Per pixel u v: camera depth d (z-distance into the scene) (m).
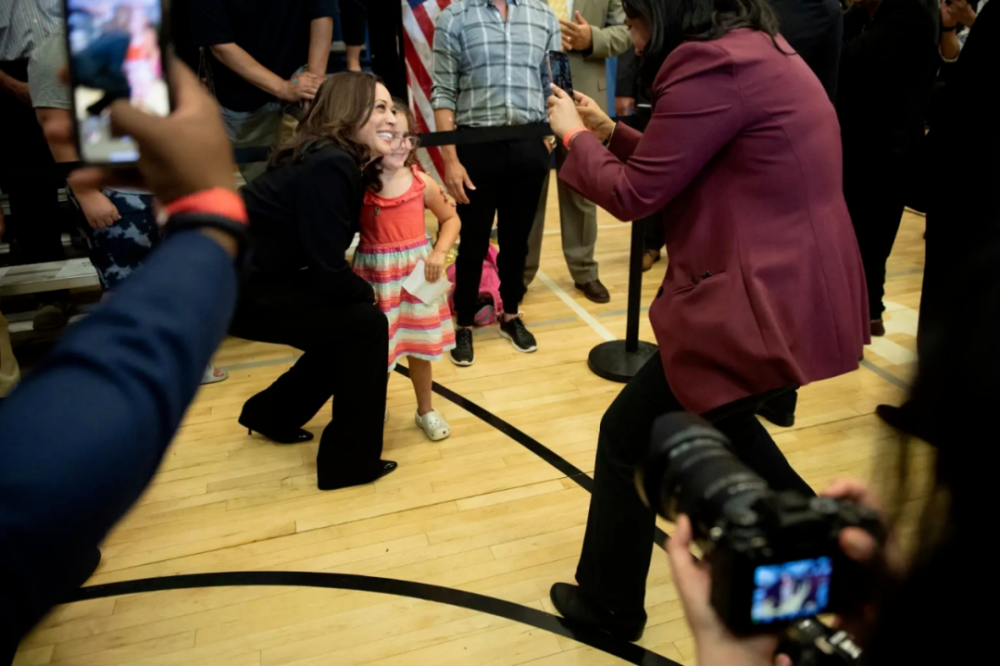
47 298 3.86
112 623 1.99
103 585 2.12
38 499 0.40
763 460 1.67
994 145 1.94
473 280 3.45
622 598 1.81
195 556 2.24
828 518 0.62
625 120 3.78
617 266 4.74
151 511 2.45
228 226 0.55
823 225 1.43
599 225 5.66
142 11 0.59
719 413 1.51
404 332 2.70
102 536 0.44
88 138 0.60
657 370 1.61
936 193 2.13
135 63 0.59
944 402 0.46
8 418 0.42
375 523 2.38
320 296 2.34
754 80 1.36
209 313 0.51
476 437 2.86
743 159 1.41
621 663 1.85
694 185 1.49
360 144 2.26
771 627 0.64
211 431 2.94
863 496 0.77
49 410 0.42
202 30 3.05
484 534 2.32
